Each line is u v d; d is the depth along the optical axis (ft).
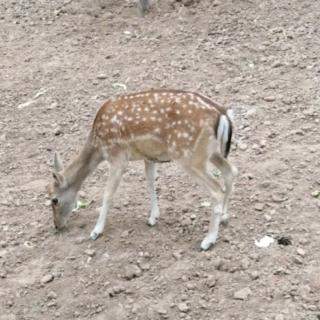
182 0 56.75
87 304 29.58
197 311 28.63
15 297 30.40
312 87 44.62
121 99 32.53
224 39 51.60
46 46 53.83
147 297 29.50
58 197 33.58
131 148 32.32
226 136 30.86
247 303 28.71
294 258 30.76
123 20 56.08
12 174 39.63
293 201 34.68
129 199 36.09
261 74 46.88
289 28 51.75
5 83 49.29
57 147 41.91
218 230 32.65
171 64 49.21
